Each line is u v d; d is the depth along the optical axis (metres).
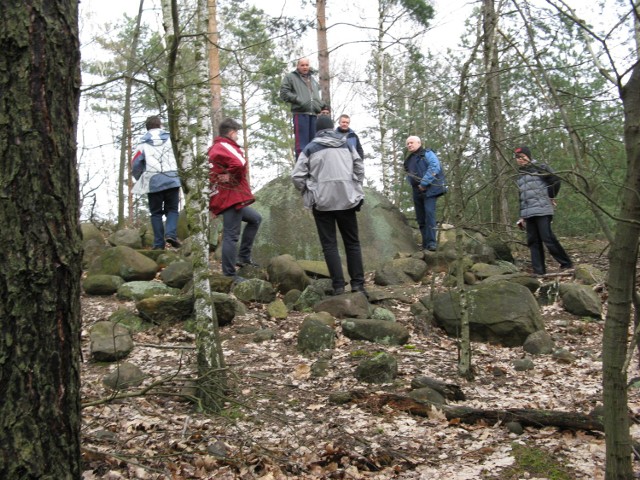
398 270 8.79
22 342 2.09
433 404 4.68
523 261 10.05
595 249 10.43
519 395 5.11
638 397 4.91
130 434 4.31
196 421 4.54
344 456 4.03
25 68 2.12
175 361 5.79
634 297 2.69
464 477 3.74
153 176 9.16
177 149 4.88
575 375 5.61
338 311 6.98
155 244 9.45
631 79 2.53
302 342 6.13
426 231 9.95
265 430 4.43
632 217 2.56
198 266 4.89
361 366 5.40
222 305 6.70
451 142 5.65
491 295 6.77
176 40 4.30
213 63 11.85
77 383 2.27
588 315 7.39
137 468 3.81
